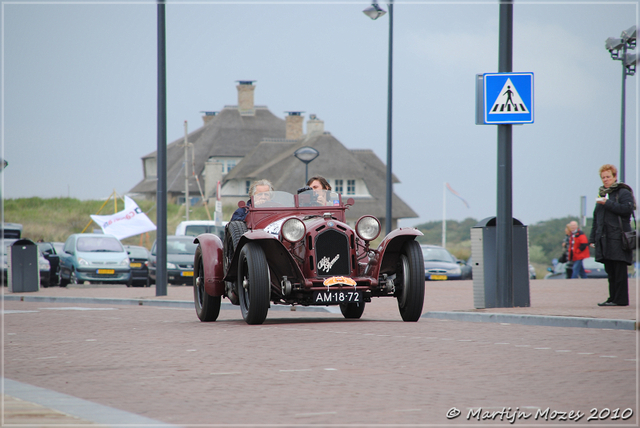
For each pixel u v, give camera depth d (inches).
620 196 856.3
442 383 422.3
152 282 2220.7
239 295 786.8
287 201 841.5
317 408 365.4
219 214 2071.9
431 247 2249.0
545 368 462.3
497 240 853.2
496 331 661.9
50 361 536.4
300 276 745.6
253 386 425.1
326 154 5305.1
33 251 1701.5
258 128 6520.7
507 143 852.6
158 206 1390.3
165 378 455.5
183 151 6314.0
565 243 2149.4
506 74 848.9
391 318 862.5
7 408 366.9
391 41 1707.7
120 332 738.8
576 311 783.1
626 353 518.0
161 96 1379.2
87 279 2101.4
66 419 339.9
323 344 593.9
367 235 772.6
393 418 343.0
